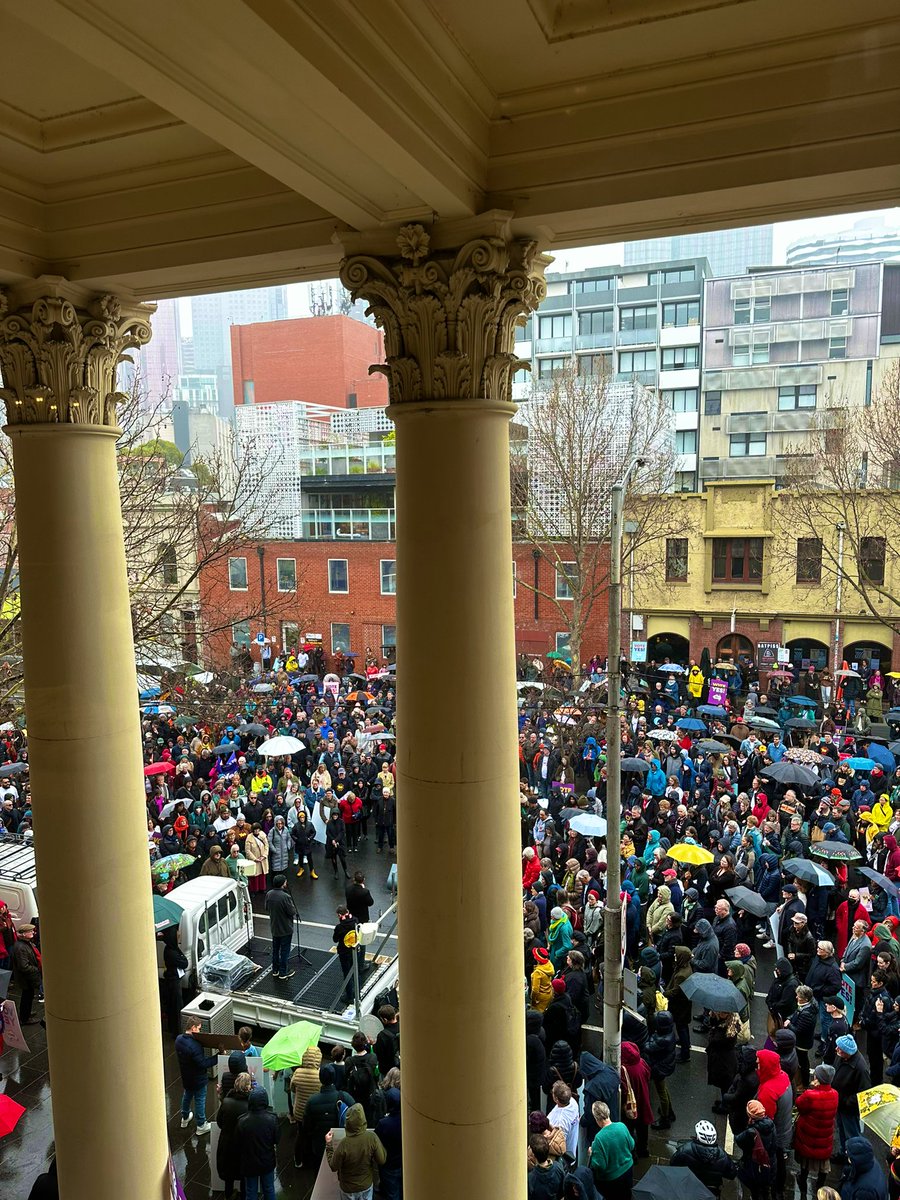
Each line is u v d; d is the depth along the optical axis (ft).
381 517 136.67
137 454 67.21
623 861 49.75
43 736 20.38
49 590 20.11
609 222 15.94
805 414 144.25
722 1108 35.40
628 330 156.35
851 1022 39.83
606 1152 27.53
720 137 14.21
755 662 124.36
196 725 87.10
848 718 96.53
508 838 16.66
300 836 63.98
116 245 18.84
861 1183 25.84
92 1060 20.90
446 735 16.03
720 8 12.46
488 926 16.46
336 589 140.87
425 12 11.97
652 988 39.11
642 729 84.23
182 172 17.71
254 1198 30.66
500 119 15.12
